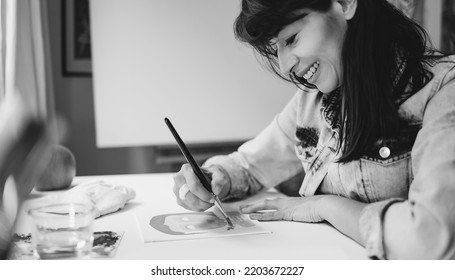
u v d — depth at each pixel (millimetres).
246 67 1818
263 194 872
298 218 657
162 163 2020
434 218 462
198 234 598
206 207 700
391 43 646
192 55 1799
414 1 1723
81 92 2121
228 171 838
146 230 611
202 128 1835
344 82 659
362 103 643
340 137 705
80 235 518
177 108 1816
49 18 2055
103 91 1782
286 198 723
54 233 512
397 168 654
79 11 2057
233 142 1940
